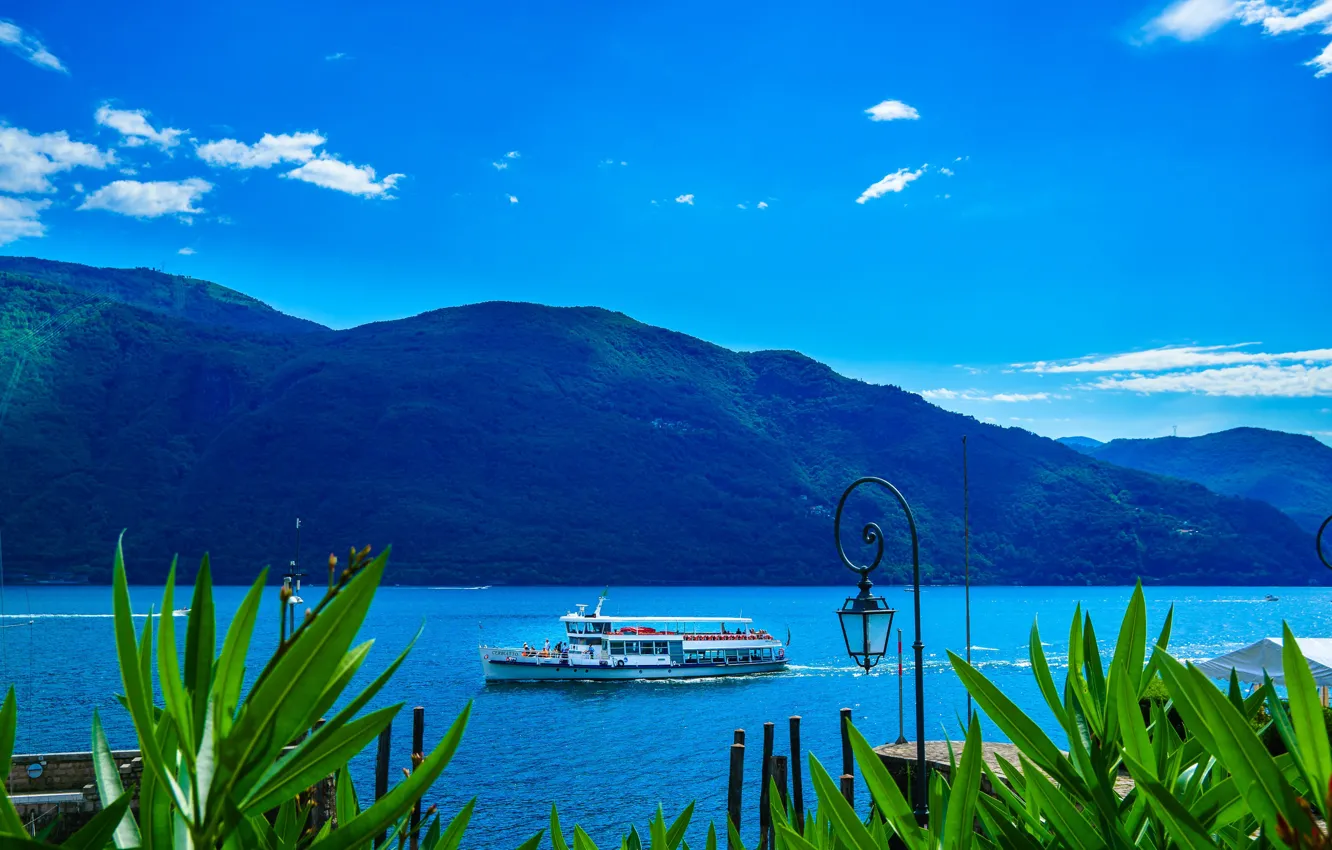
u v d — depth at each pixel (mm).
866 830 2609
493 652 92938
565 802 51750
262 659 85062
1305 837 1670
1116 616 187000
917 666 14234
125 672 1593
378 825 1756
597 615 97875
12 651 115562
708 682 95750
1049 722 61594
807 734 71000
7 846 1777
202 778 1627
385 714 1857
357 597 1642
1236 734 1751
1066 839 2488
